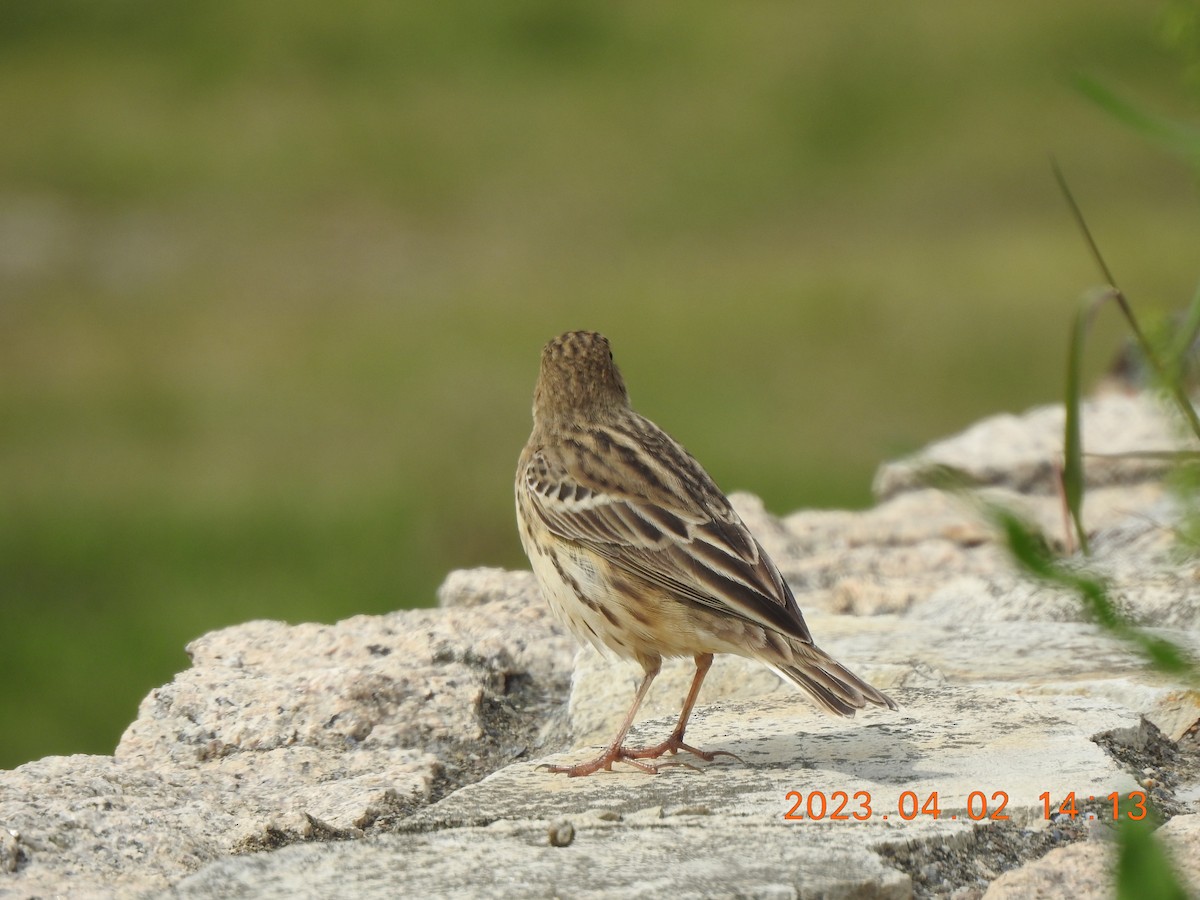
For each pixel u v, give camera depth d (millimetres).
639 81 39906
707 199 33469
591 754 6211
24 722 13625
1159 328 5008
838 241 30391
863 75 38562
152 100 40062
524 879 4875
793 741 6168
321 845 5184
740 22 42625
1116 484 9883
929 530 9359
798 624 5852
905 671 6797
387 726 6754
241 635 7645
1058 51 38281
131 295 29469
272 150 36906
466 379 23594
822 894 4797
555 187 34719
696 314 26500
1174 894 3283
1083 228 5320
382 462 20141
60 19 45031
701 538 6098
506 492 18953
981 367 22656
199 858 5461
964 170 33406
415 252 31516
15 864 5281
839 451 19969
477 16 43844
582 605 6383
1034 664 6883
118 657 14602
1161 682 6531
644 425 6820
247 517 18422
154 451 20922
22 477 20031
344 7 44750
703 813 5477
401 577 16562
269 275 30484
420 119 38500
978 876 5156
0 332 27219
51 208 34125
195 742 6652
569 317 26906
